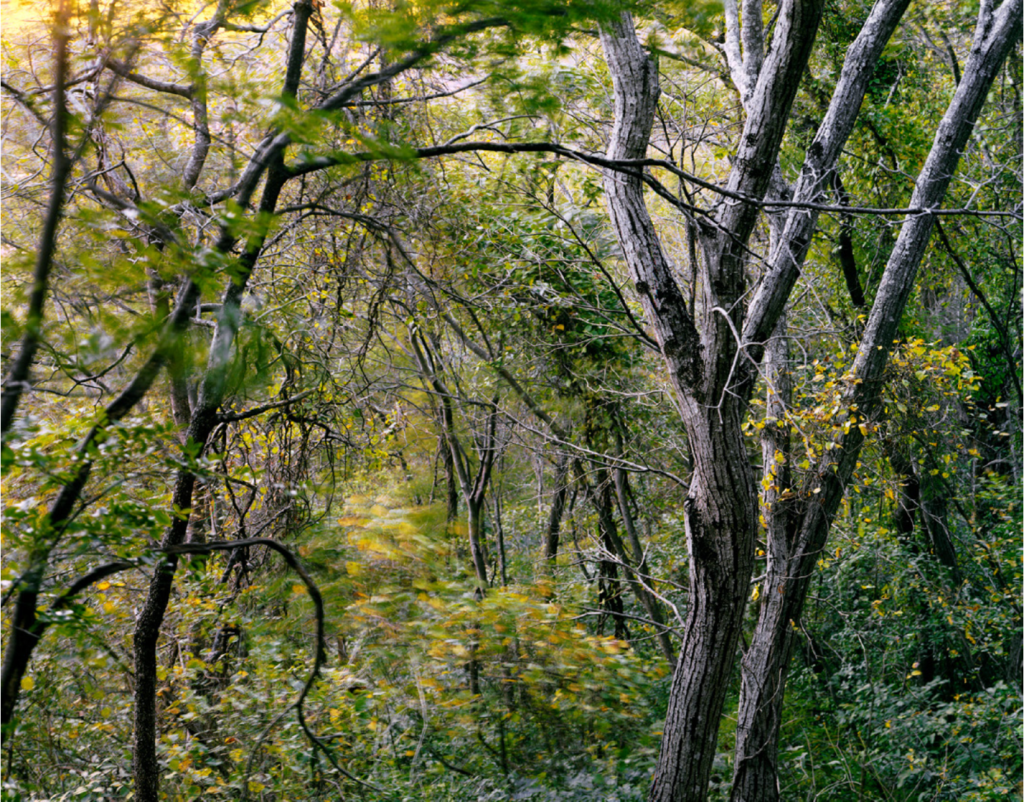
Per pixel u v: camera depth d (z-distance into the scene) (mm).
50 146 3635
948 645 10391
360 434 7746
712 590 5641
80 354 2352
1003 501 11688
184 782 5305
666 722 5844
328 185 5289
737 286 5523
